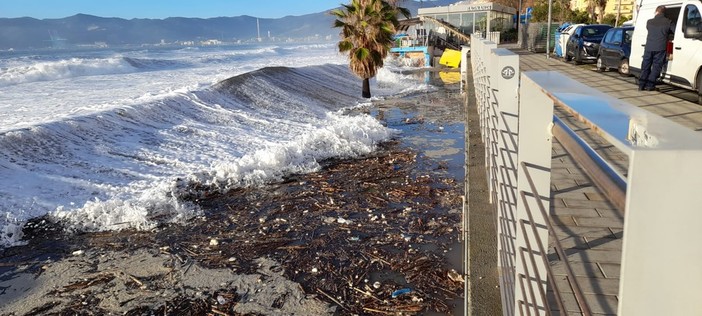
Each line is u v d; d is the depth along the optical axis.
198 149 10.55
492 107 4.10
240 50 60.38
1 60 33.72
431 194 7.76
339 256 5.67
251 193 7.99
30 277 5.29
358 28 20.12
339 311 4.57
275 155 9.34
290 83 19.47
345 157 10.23
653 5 10.87
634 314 0.79
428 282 5.03
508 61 3.22
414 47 34.69
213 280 5.18
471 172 5.25
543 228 2.01
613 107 1.07
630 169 0.73
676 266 0.75
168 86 18.78
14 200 7.07
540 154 1.95
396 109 16.98
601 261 3.50
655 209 0.73
